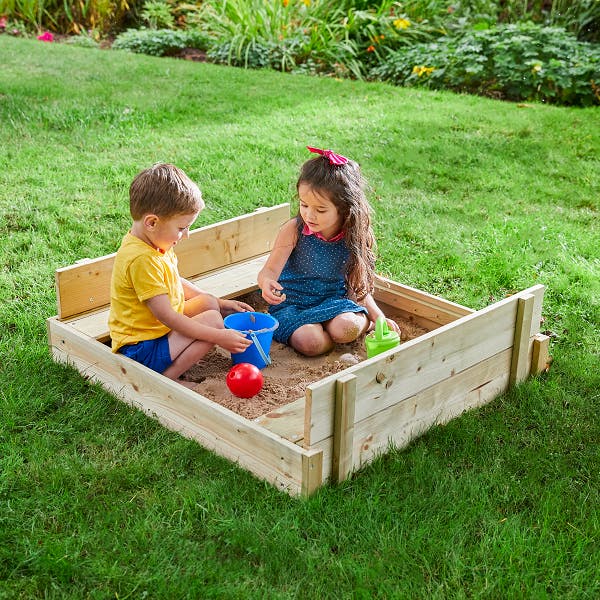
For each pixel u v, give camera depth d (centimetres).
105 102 763
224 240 423
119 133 676
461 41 923
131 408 322
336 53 980
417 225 524
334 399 271
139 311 328
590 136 712
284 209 446
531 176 624
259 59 985
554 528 265
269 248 447
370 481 283
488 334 330
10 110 713
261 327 368
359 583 236
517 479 291
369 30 998
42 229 488
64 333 348
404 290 400
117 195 546
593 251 491
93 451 296
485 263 471
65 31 1167
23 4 1138
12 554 243
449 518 266
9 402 320
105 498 270
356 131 709
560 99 858
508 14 1038
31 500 266
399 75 935
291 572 240
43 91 781
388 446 301
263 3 1031
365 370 277
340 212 375
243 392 323
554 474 295
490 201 571
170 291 335
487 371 338
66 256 459
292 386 347
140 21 1184
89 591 232
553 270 468
